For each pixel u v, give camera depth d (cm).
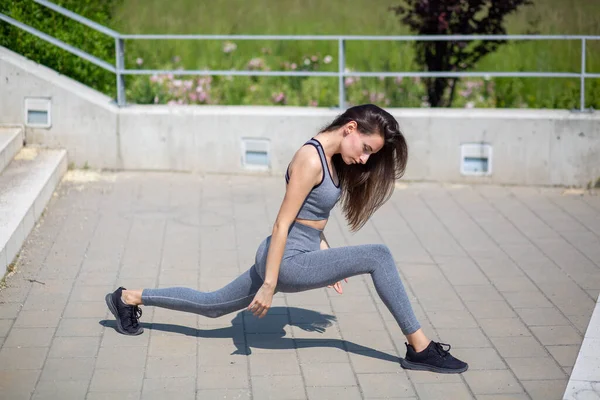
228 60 1260
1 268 618
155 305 533
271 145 922
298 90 1116
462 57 1027
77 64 973
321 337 554
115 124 912
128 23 1403
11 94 901
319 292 632
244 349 533
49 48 963
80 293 609
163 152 923
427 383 492
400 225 790
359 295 627
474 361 520
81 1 998
